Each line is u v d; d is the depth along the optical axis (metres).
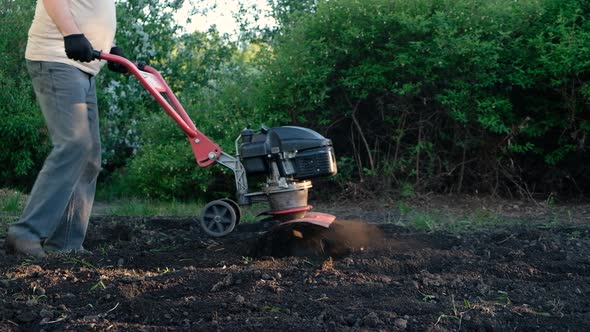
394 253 4.55
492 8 8.21
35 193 4.52
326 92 8.81
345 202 8.55
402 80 8.55
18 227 4.52
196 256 4.67
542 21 8.41
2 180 10.57
